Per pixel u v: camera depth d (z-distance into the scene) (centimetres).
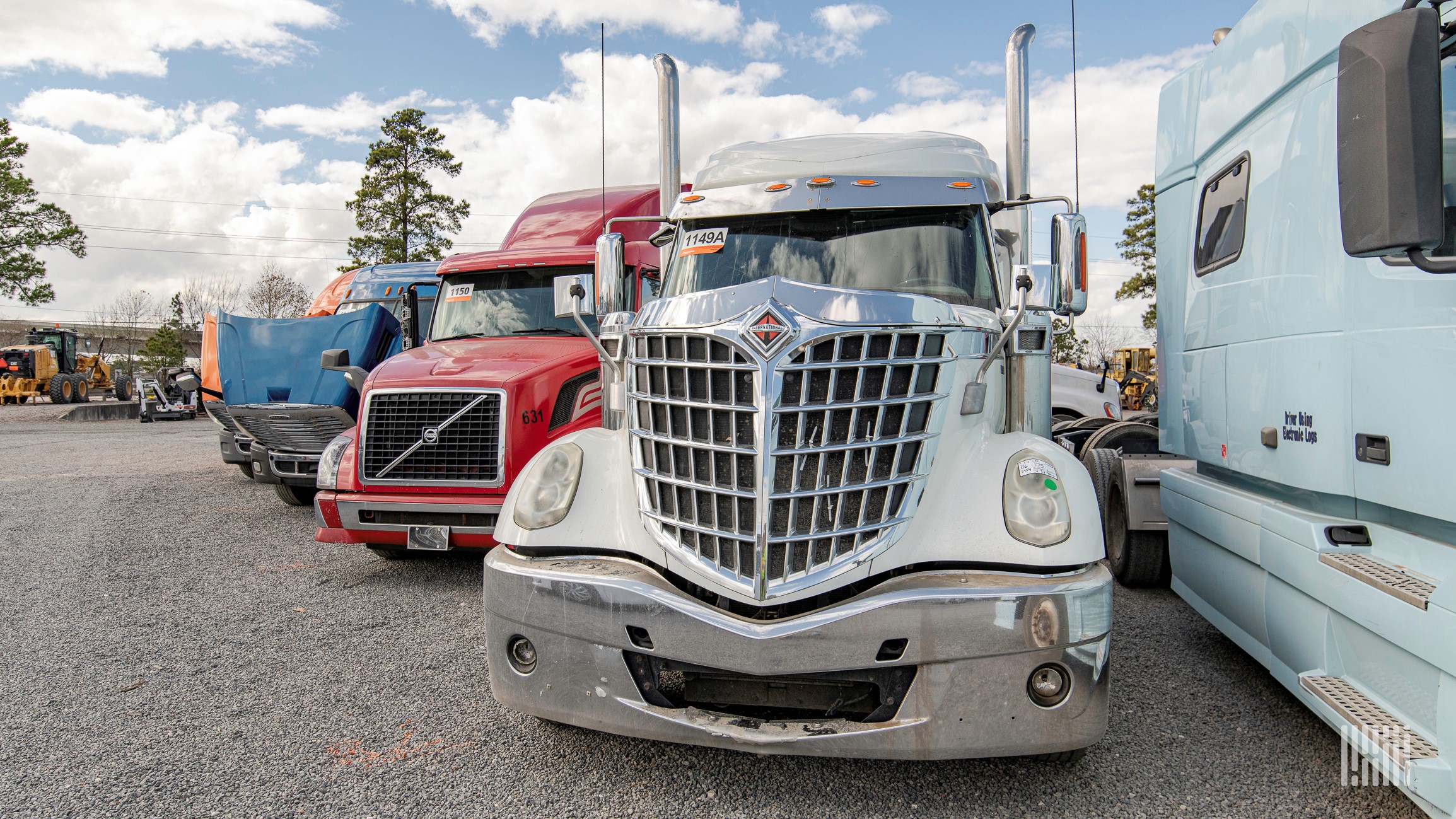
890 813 295
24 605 567
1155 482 587
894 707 285
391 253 3441
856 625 279
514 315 757
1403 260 265
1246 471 399
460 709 391
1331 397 321
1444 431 256
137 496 1020
